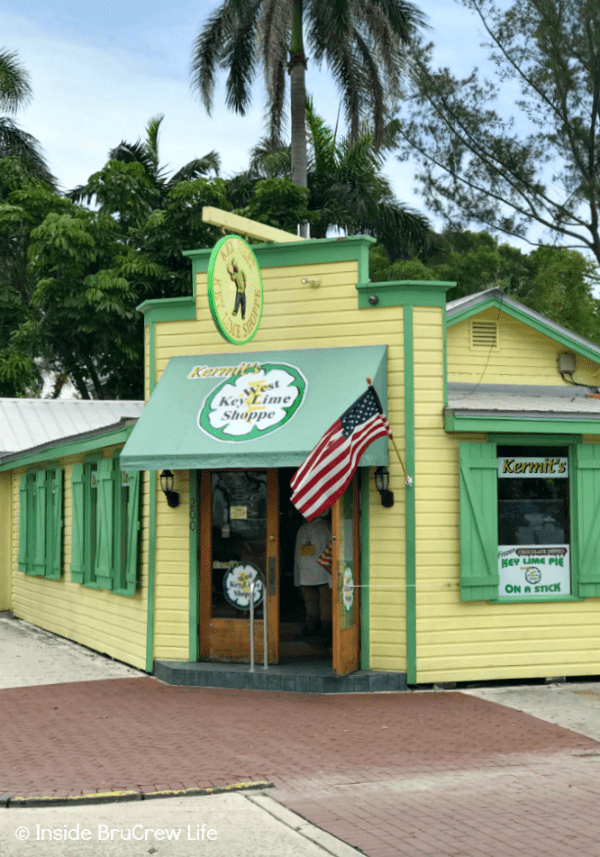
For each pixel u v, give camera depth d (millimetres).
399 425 11148
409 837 6098
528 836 6121
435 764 7820
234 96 28219
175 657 11789
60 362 31734
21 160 34531
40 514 17312
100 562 13820
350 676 10695
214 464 10531
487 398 13273
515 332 14367
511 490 11539
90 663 13086
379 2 26172
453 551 11125
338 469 9836
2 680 11781
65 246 25891
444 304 11375
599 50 25359
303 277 11680
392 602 11039
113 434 12820
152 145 33250
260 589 11414
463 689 10961
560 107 25891
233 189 30812
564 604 11469
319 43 27062
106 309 26234
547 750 8289
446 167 26828
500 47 26016
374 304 11352
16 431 19969
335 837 6109
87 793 6910
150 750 8148
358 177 29656
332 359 11273
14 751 8188
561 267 24766
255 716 9445
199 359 12023
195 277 12242
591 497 11641
